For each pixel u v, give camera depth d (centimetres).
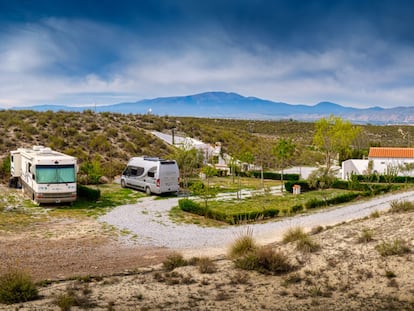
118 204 2384
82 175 3206
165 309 811
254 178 4359
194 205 2166
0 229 1658
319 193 3150
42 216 1958
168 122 6297
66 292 934
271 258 1083
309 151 6488
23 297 879
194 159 3603
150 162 2781
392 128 12588
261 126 12131
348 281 932
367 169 4084
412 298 800
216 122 11819
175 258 1195
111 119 5512
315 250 1166
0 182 2853
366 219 1542
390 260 1009
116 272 1145
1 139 3822
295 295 871
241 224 1936
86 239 1573
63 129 4441
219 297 876
